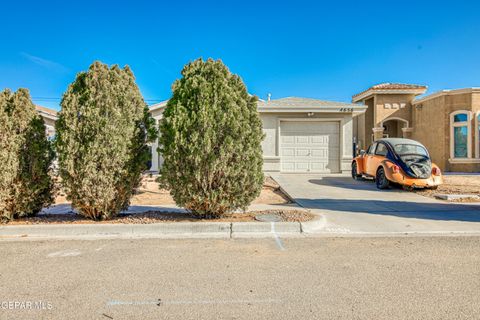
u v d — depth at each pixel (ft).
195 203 21.04
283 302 10.84
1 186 20.29
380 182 37.29
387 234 19.75
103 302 10.90
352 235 19.54
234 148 20.47
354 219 23.56
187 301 10.95
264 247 17.06
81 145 20.22
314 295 11.32
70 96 20.68
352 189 36.91
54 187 22.84
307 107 49.32
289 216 22.34
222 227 20.24
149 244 17.69
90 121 20.20
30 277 13.01
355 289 11.76
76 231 19.90
